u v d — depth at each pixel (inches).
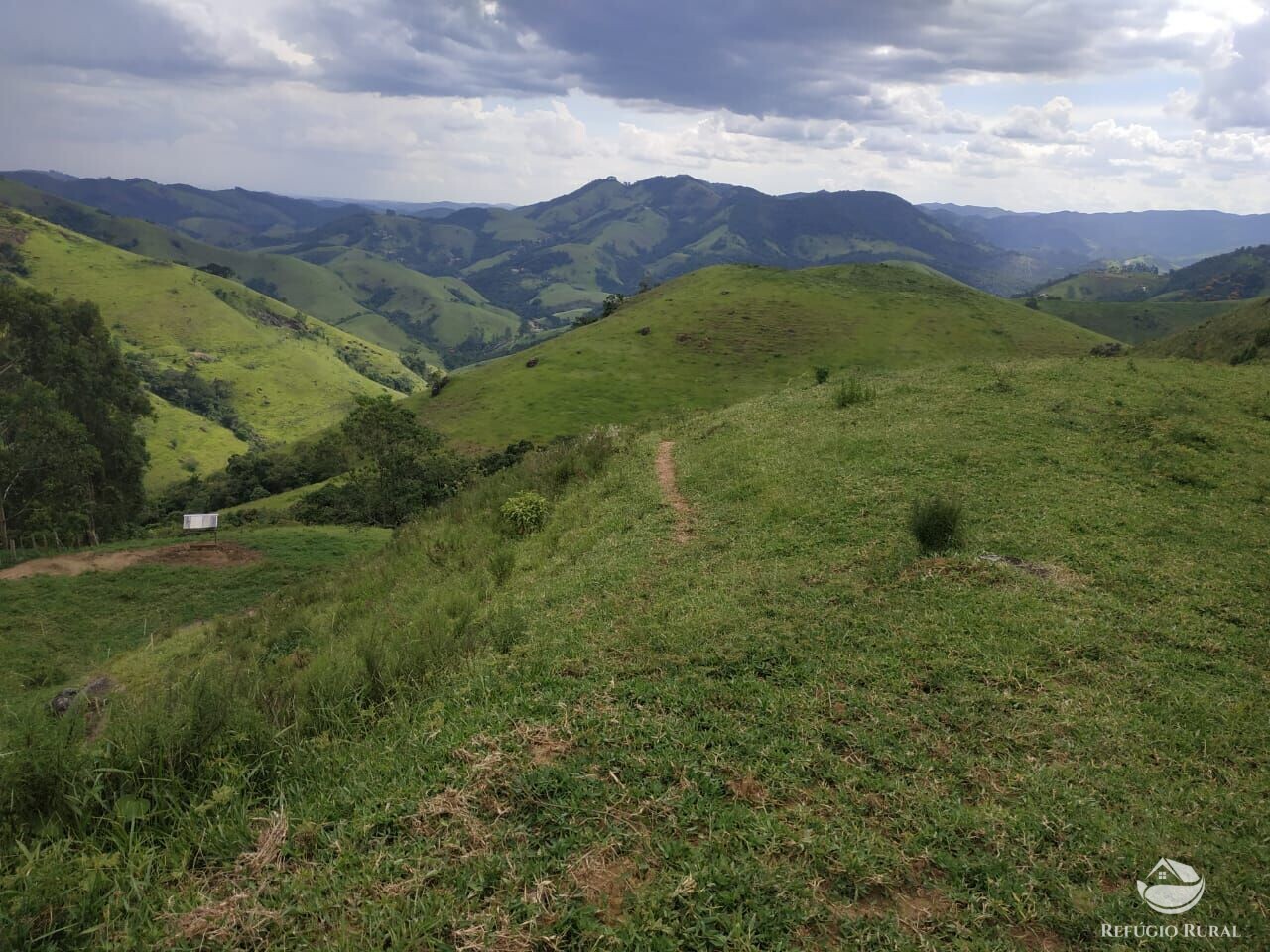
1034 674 317.1
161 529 2524.6
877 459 669.9
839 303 5059.1
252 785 248.4
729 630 362.9
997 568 422.3
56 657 1056.2
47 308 2145.7
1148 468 622.2
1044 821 222.2
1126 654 336.2
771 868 199.5
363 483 2388.0
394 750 268.4
